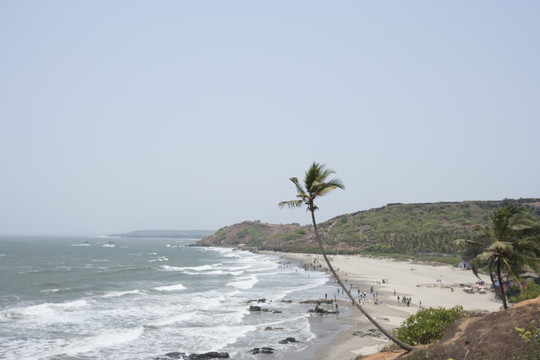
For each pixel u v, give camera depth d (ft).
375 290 249.55
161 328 149.79
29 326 147.74
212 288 258.78
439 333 83.87
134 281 287.69
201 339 137.18
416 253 483.51
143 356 117.80
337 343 132.67
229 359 117.50
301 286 273.95
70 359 113.60
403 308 190.80
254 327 153.69
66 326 149.38
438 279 301.43
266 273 366.63
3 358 111.86
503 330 57.82
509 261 89.04
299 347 128.67
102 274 329.52
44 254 608.19
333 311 178.70
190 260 535.19
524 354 50.49
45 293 223.92
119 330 144.97
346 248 605.31
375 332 144.97
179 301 205.67
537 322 55.11
